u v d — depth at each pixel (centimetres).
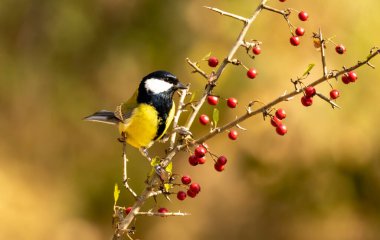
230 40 1217
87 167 1423
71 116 1435
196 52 1237
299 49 1186
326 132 1210
